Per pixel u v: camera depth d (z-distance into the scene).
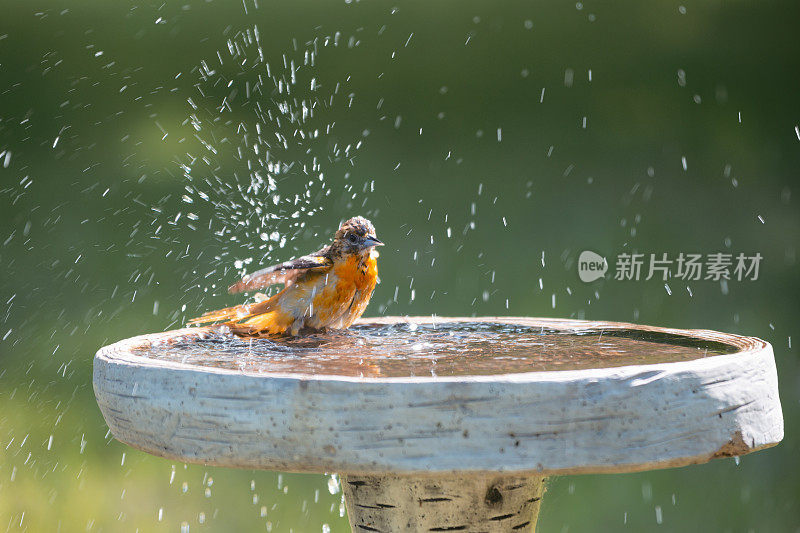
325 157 16.38
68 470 9.20
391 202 15.67
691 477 9.38
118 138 16.50
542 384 3.22
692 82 18.11
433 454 3.22
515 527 4.32
